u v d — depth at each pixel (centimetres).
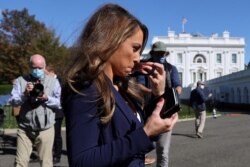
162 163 617
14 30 7806
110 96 200
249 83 5556
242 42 12181
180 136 1625
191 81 12025
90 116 196
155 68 227
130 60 212
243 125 2219
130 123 204
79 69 205
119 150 187
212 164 937
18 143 590
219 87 6794
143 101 229
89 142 192
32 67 605
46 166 597
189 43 12006
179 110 199
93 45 206
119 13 213
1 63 7625
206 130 1919
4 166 908
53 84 607
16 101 595
